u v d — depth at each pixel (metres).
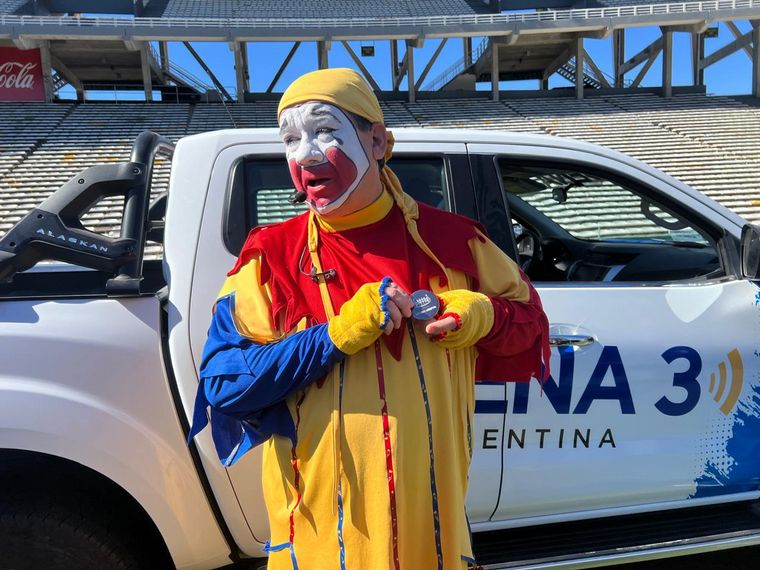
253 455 1.74
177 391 1.69
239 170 1.97
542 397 1.91
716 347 2.05
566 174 2.27
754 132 20.52
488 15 25.58
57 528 1.57
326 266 1.23
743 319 2.09
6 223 13.48
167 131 21.33
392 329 1.11
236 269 1.30
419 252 1.24
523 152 2.15
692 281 2.17
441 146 2.10
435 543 1.18
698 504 2.10
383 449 1.14
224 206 1.92
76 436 1.57
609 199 2.46
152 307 1.72
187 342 1.71
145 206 1.79
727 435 2.07
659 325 2.03
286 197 2.00
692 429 2.04
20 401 1.54
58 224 1.63
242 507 1.75
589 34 26.34
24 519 1.55
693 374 2.03
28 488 1.59
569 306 1.99
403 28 25.45
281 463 1.24
